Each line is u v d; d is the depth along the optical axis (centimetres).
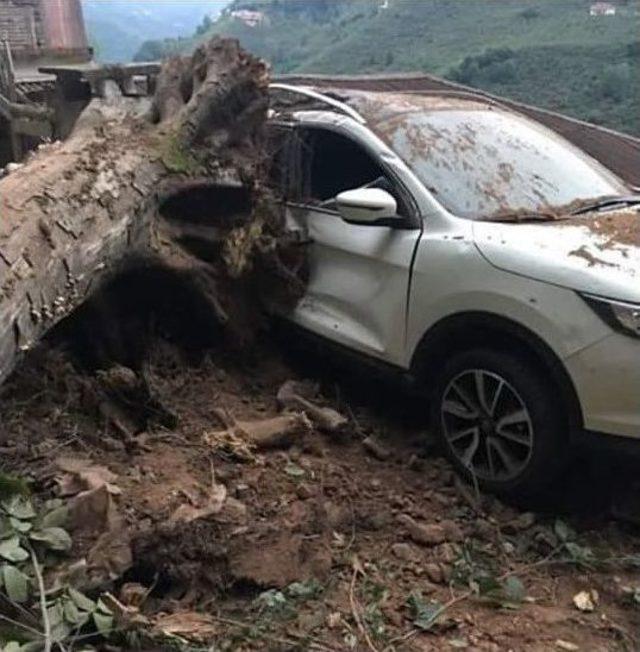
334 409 500
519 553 381
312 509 383
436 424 445
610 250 404
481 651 308
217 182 515
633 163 955
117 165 465
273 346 553
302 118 522
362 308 476
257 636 300
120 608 294
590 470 443
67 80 682
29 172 433
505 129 521
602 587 359
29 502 326
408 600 334
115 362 498
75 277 409
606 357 370
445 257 425
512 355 406
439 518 401
